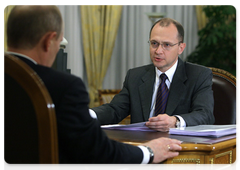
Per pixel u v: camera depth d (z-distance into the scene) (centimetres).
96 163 108
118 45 598
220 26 557
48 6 107
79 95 103
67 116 101
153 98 219
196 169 130
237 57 564
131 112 219
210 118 193
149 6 598
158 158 123
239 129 167
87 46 561
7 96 97
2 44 470
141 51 601
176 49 212
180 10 612
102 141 108
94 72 568
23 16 104
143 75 229
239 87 229
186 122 174
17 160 99
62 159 105
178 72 217
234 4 561
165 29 209
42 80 103
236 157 151
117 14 571
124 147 115
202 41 585
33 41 106
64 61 193
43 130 94
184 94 210
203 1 612
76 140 102
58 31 110
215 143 132
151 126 167
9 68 95
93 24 561
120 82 598
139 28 602
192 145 129
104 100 472
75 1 546
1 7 467
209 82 214
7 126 98
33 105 94
